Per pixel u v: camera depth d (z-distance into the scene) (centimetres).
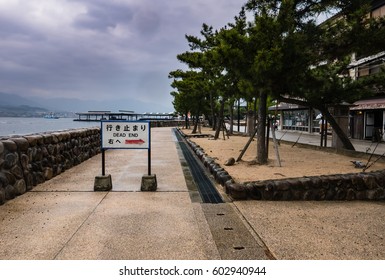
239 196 532
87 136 1028
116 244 347
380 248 344
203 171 816
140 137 609
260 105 855
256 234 382
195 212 466
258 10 838
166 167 876
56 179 685
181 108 3431
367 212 479
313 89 932
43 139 651
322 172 715
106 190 589
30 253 324
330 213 470
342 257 321
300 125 3238
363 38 705
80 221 419
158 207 488
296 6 852
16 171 542
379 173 577
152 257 318
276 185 537
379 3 1759
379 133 1902
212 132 2675
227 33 723
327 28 783
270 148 1284
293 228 403
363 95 1163
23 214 445
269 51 677
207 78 1798
